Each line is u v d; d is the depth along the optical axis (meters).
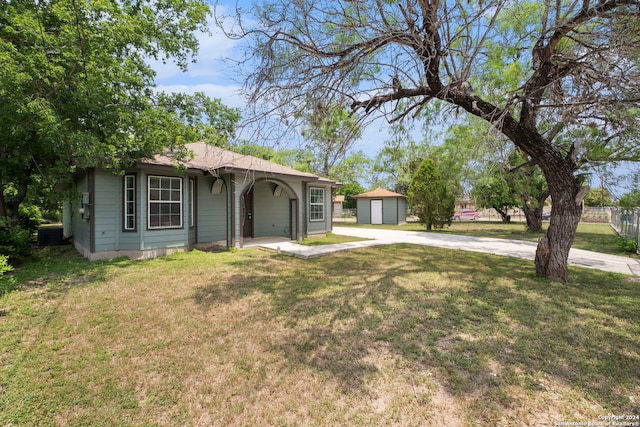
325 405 2.39
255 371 2.85
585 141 6.25
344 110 5.38
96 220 7.82
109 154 6.64
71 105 6.50
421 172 17.70
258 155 5.39
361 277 6.12
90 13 6.14
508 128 5.35
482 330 3.62
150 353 3.19
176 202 8.86
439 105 6.61
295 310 4.33
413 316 4.06
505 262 7.69
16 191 8.91
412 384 2.63
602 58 4.27
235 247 9.67
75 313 4.23
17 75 5.04
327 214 14.63
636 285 5.50
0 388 2.60
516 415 2.26
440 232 16.27
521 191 12.74
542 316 4.02
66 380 2.72
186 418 2.29
